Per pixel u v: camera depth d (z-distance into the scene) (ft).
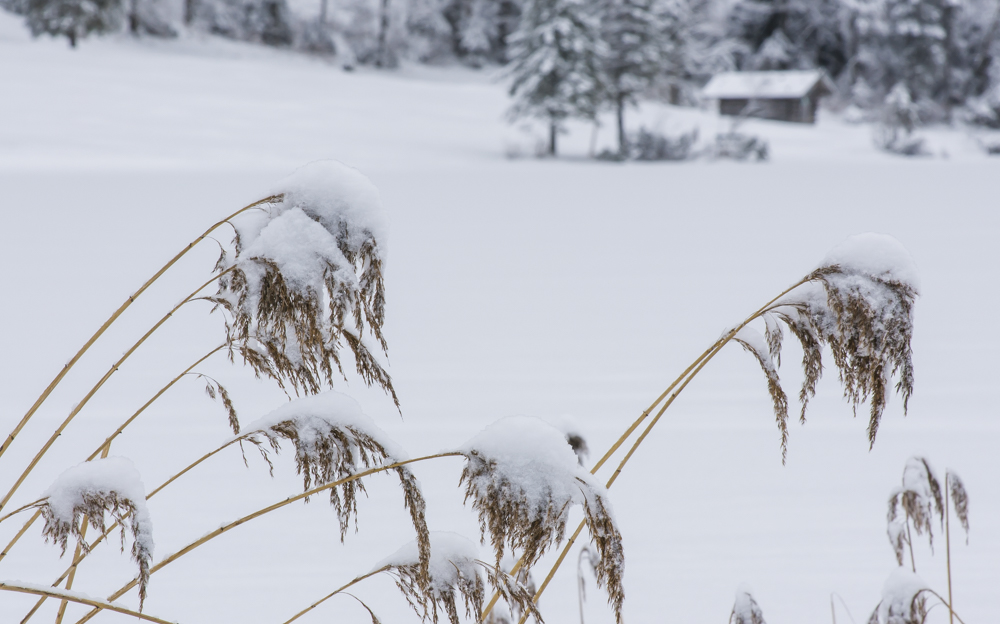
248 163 110.11
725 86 207.41
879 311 4.03
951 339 25.88
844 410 18.34
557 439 3.79
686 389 20.42
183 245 45.75
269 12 223.51
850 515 12.26
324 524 11.98
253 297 3.82
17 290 34.22
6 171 88.43
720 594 9.55
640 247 48.14
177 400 19.27
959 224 55.47
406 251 47.32
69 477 3.68
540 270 40.91
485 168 118.32
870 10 224.12
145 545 3.62
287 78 186.29
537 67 145.28
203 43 209.87
